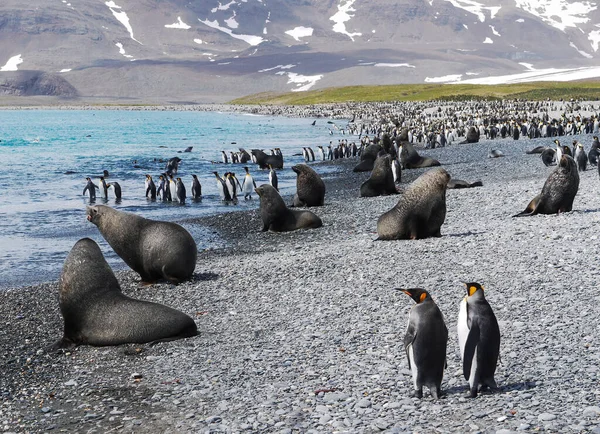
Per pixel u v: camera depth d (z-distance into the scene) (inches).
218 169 1868.8
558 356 335.6
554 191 727.7
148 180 1254.3
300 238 789.2
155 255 561.3
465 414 276.7
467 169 1450.5
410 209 661.9
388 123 4266.7
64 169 1839.3
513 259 530.0
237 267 608.4
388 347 378.3
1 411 335.9
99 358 405.1
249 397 328.5
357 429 277.3
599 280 455.5
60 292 433.4
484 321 286.7
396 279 513.7
